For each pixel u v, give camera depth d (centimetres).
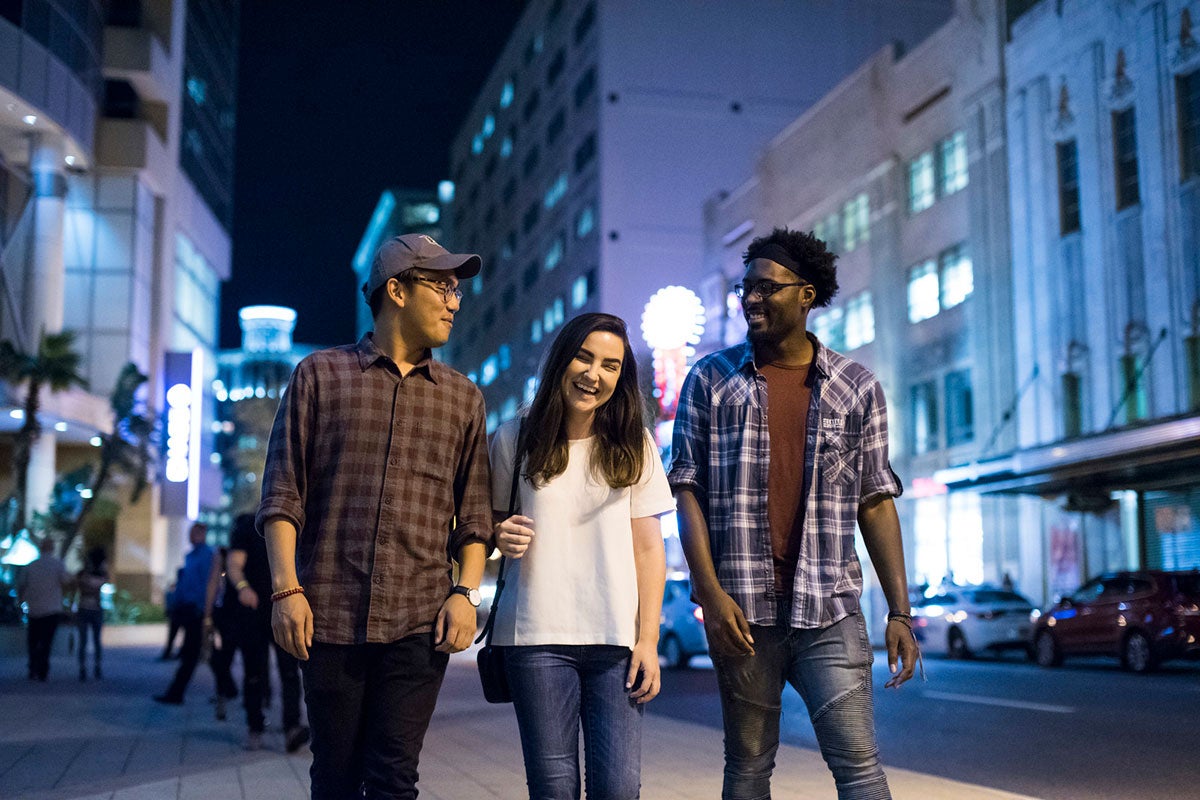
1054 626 2009
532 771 366
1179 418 2058
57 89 4353
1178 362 2495
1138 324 2609
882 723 1102
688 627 2006
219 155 6644
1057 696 1360
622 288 5338
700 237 5438
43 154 4462
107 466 4172
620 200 5403
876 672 1803
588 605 370
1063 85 2866
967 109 3197
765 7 5650
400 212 10731
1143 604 1816
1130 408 2619
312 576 362
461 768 826
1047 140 2911
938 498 3238
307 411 371
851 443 396
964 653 2294
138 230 5025
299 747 913
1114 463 2283
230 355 8150
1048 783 767
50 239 4466
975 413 3102
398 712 361
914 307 3428
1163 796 721
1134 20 2650
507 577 380
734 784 391
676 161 5466
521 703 369
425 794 714
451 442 378
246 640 937
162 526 5216
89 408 4297
